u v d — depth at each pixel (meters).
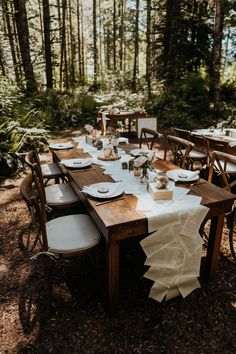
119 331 1.84
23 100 7.29
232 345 1.75
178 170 2.53
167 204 1.92
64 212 3.34
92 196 2.04
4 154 4.50
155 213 1.80
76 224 2.21
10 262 2.50
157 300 2.00
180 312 1.98
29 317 1.95
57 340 1.78
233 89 9.92
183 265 1.96
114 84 12.47
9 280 2.29
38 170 2.55
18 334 1.83
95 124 7.77
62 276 2.34
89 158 2.97
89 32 24.36
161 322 1.90
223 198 2.02
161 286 1.97
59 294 2.14
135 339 1.79
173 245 1.88
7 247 2.71
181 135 4.28
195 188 2.21
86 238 2.03
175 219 1.82
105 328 1.86
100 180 2.36
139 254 2.61
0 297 2.12
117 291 1.90
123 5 17.16
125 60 19.20
